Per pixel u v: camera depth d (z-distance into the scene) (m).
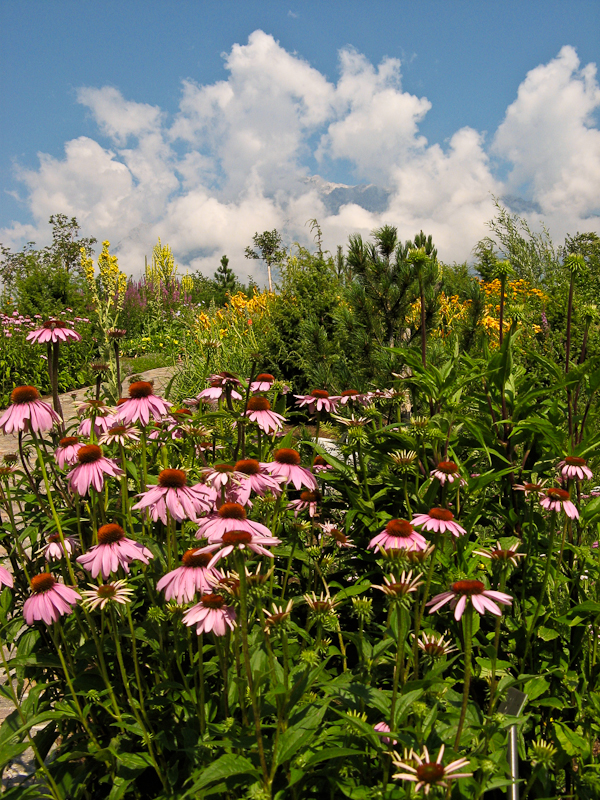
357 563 2.59
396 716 1.47
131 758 1.73
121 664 1.76
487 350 2.95
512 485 2.52
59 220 27.92
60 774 1.95
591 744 1.98
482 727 1.52
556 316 5.03
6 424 1.95
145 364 11.72
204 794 1.47
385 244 4.79
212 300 9.46
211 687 2.03
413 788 1.33
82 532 2.37
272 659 1.53
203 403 3.09
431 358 4.23
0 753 1.68
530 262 7.62
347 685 1.55
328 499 2.70
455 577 2.10
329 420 3.92
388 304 4.71
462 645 2.10
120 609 2.00
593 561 2.30
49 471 2.80
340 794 1.64
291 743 1.45
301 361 6.98
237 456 2.62
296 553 2.30
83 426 2.29
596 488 2.93
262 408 2.56
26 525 2.46
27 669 2.16
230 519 1.65
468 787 1.45
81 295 17.00
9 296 17.56
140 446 2.54
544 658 2.22
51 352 2.41
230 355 7.92
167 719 1.95
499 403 2.78
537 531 2.56
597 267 6.37
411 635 1.91
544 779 1.79
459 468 2.51
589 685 2.16
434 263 4.66
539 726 2.09
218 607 1.59
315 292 8.44
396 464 2.42
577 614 2.20
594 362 2.50
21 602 2.38
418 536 1.80
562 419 2.73
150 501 1.81
